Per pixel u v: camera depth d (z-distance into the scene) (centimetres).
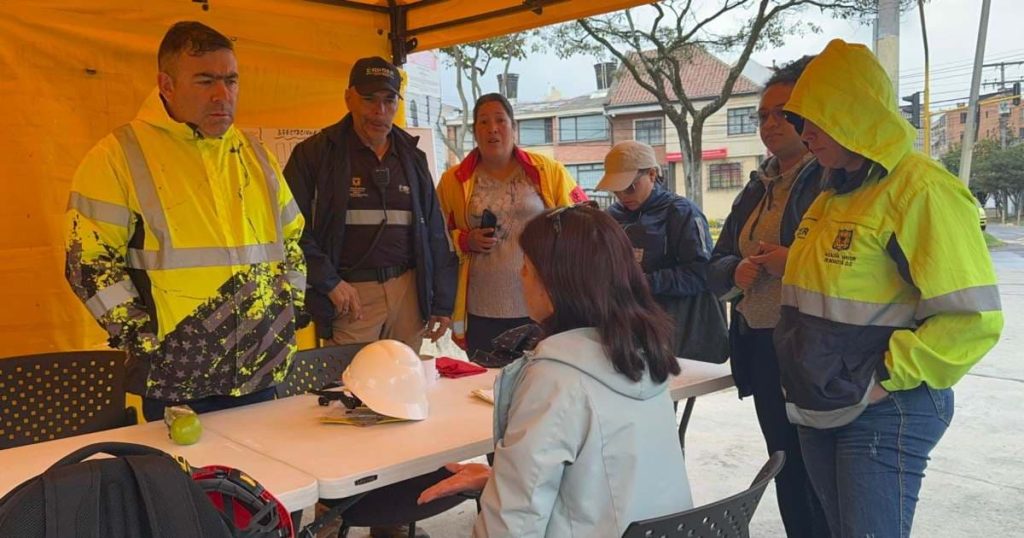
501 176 320
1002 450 383
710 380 219
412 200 290
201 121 195
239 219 201
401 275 291
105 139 191
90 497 82
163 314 190
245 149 209
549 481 127
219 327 196
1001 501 326
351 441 171
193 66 191
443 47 393
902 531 171
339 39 381
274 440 173
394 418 187
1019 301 542
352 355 254
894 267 169
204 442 172
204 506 88
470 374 235
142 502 85
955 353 159
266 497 109
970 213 164
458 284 324
